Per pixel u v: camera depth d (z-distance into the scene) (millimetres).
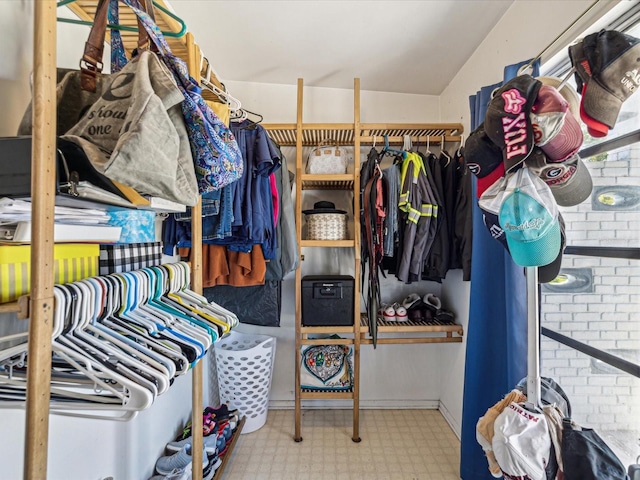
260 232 1534
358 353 1941
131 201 736
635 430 991
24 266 588
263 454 1798
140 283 850
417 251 1790
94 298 673
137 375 612
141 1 804
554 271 853
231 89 2230
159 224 1506
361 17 1546
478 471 1450
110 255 865
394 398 2328
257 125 1621
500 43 1547
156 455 1434
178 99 590
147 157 524
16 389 650
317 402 2309
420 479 1612
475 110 1521
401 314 2021
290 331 2305
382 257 1870
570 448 745
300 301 1942
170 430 1576
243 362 1945
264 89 2250
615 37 708
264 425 2086
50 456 861
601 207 1088
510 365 1239
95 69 746
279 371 2311
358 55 1872
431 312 2080
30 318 513
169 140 558
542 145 752
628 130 1002
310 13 1523
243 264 1627
